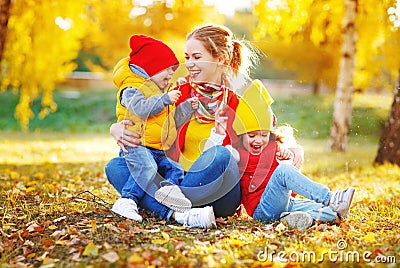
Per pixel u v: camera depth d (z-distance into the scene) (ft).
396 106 28.81
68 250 10.99
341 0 36.42
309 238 11.57
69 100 67.77
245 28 79.82
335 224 12.98
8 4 31.50
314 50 54.34
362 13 36.83
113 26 62.23
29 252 11.14
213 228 12.66
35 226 12.71
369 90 54.29
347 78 37.99
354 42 37.32
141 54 13.64
